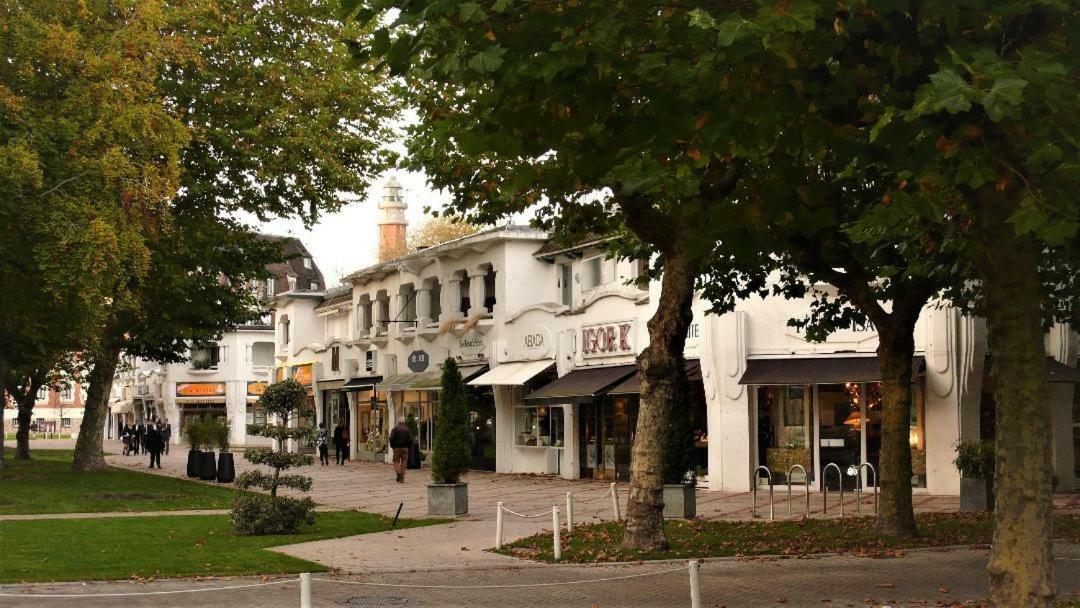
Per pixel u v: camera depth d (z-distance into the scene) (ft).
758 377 97.40
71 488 100.63
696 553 53.31
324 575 48.08
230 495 97.96
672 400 54.90
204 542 60.08
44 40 81.10
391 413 166.30
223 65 99.45
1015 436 31.60
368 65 103.76
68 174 81.92
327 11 101.65
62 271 79.00
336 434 162.30
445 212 57.72
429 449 154.20
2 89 79.97
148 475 127.24
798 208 35.60
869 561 51.06
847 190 51.93
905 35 29.50
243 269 118.83
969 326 90.74
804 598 40.93
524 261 138.31
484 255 143.02
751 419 100.22
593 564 50.83
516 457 134.62
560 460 125.70
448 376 78.43
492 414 140.87
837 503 84.64
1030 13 28.50
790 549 54.85
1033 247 34.58
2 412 131.34
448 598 42.06
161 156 92.73
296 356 207.00
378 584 43.45
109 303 104.68
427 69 30.30
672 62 28.40
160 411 278.87
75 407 424.46
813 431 98.07
